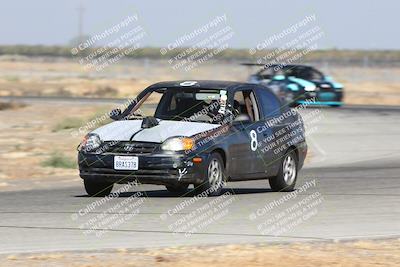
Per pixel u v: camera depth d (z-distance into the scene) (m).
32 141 80.81
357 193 45.28
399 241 30.39
